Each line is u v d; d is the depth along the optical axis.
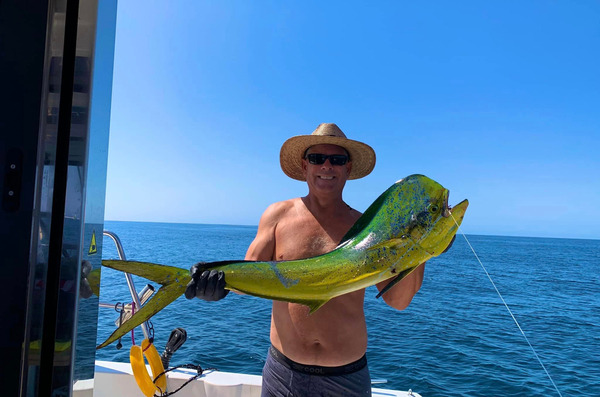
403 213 1.87
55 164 0.90
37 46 0.90
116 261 1.66
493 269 41.94
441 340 10.90
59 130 0.91
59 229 0.90
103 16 0.99
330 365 2.26
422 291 23.36
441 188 1.90
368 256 1.84
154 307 1.63
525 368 8.76
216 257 36.91
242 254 41.41
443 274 35.16
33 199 0.88
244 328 10.94
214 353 8.45
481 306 18.42
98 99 0.98
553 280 33.53
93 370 1.02
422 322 13.49
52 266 0.89
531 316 16.81
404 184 1.92
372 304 17.02
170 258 35.44
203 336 9.87
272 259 2.51
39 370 0.88
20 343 0.86
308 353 2.27
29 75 0.89
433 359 8.99
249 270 1.79
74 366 0.93
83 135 0.94
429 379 7.77
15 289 0.87
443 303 18.69
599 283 32.12
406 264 1.84
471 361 9.02
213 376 3.25
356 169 2.75
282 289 1.80
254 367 7.64
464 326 13.23
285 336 2.34
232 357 8.22
